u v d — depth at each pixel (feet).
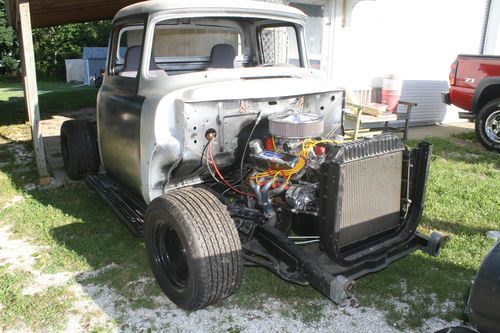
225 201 11.16
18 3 16.44
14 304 10.06
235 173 12.12
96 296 10.44
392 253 10.05
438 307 10.12
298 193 9.94
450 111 34.27
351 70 28.50
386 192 9.91
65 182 18.29
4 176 19.01
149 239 10.21
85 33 113.29
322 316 9.82
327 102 12.56
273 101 11.61
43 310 9.86
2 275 11.25
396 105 28.09
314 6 27.02
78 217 14.73
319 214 9.11
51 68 109.91
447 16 31.63
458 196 16.67
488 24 33.86
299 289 10.82
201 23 14.20
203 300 9.07
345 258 9.30
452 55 32.83
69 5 26.63
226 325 9.47
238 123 11.24
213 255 8.86
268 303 10.28
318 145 10.66
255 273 11.51
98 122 14.69
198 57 15.67
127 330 9.30
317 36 27.61
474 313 6.28
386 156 9.68
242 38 15.26
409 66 31.01
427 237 10.63
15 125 31.55
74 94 55.98
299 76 13.04
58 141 26.16
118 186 15.02
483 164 21.20
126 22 12.97
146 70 11.82
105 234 13.46
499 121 23.95
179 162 10.82
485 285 6.14
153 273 10.47
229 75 11.85
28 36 16.81
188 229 8.87
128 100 12.10
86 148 17.20
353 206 9.32
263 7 12.96
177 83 11.21
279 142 10.96
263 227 10.16
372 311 10.01
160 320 9.63
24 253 12.45
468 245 12.76
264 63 15.97
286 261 9.57
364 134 26.96
